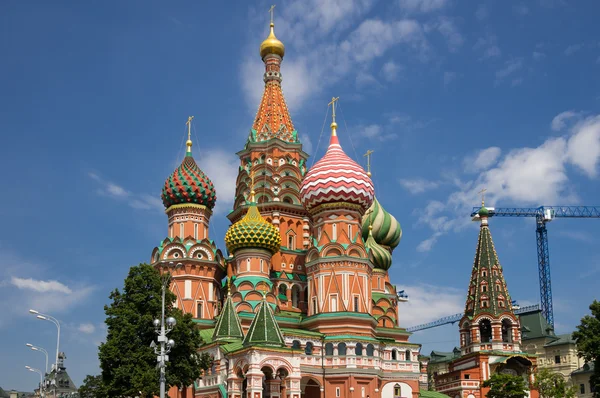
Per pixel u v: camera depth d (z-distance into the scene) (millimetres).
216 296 101500
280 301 100000
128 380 70000
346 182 98188
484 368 113312
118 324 72125
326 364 91438
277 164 109375
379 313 107000
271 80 117188
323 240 97875
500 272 120750
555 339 149375
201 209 103312
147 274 75250
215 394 83875
